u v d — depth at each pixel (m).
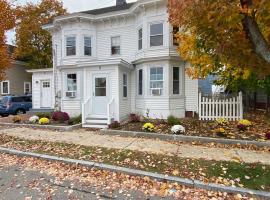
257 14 4.80
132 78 15.33
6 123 13.07
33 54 28.50
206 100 12.45
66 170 6.11
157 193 4.73
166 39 13.45
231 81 12.94
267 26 5.41
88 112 13.20
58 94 17.05
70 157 6.88
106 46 16.55
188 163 6.07
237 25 5.11
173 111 13.62
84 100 13.54
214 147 7.69
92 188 5.00
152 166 5.96
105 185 5.15
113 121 12.09
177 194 4.66
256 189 4.63
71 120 12.91
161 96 13.61
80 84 15.48
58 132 10.87
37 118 13.30
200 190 4.81
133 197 4.57
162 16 13.53
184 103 14.14
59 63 17.91
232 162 6.03
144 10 13.94
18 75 27.28
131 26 15.78
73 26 16.28
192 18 5.09
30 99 21.22
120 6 19.02
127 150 7.39
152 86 13.93
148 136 9.46
